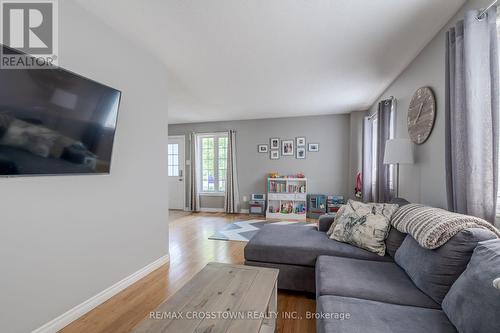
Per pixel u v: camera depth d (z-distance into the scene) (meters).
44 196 1.54
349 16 1.84
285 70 2.86
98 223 1.92
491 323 0.84
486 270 0.98
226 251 3.16
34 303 1.49
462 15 1.71
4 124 1.26
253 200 5.46
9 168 1.29
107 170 1.88
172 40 2.21
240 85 3.36
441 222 1.37
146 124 2.45
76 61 1.74
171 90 3.58
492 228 1.30
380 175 3.29
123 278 2.17
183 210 6.12
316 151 5.32
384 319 1.10
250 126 5.70
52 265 1.59
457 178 1.55
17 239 1.40
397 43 2.23
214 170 6.04
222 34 2.10
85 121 1.68
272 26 1.98
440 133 1.99
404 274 1.59
